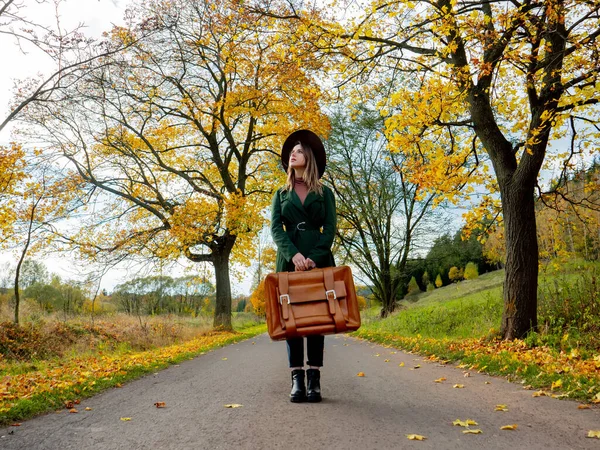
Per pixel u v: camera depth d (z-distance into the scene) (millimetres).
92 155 20031
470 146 9523
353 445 2311
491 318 12375
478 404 3371
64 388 4441
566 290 8773
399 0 7293
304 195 3471
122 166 20203
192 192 21016
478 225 10352
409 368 6070
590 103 7129
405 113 7883
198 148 23062
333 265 3443
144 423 3023
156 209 21078
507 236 8102
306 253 3354
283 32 8938
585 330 7363
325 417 2932
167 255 18531
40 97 10648
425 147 8648
